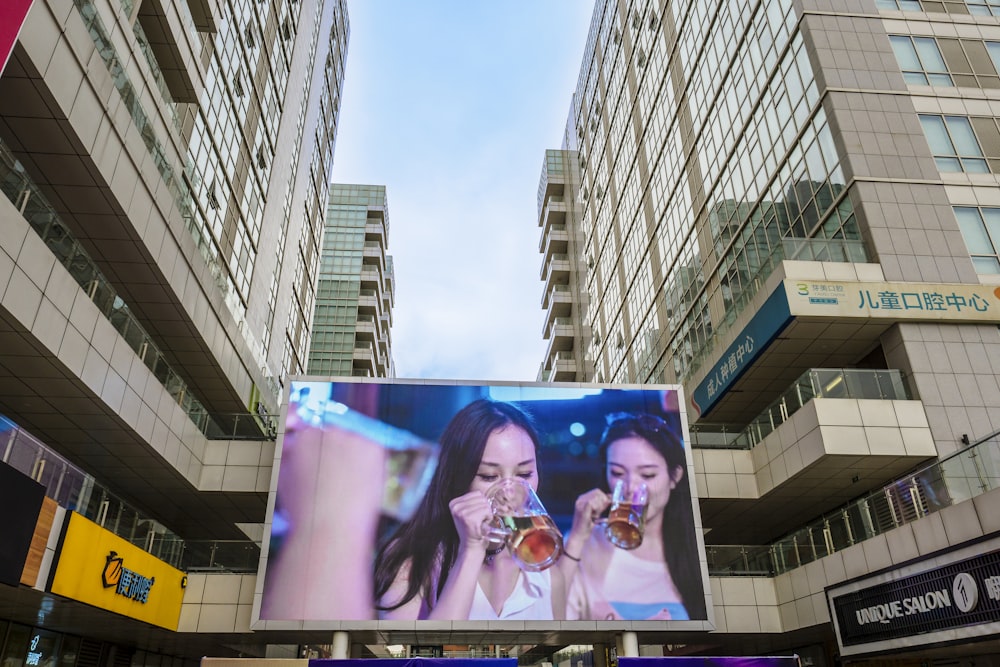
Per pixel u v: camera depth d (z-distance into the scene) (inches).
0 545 528.1
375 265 3255.4
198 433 1030.4
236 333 1295.5
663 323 1710.1
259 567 927.0
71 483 658.2
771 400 1223.5
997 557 593.0
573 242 2972.4
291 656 1325.0
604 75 2536.9
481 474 995.3
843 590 815.1
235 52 1416.1
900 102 1107.9
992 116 1120.2
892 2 1211.9
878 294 973.8
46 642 902.4
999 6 1234.0
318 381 1042.1
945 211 1032.2
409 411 1029.2
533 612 922.1
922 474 736.3
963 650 671.8
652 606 940.0
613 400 1065.5
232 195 1391.5
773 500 1073.5
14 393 735.7
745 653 1242.0
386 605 911.7
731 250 1344.7
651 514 994.1
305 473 980.6
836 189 1066.7
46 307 642.8
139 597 805.9
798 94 1176.2
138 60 847.7
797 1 1197.7
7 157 594.2
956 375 937.5
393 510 965.2
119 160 782.5
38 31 614.2
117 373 784.9
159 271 916.6
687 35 1680.6
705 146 1526.8
